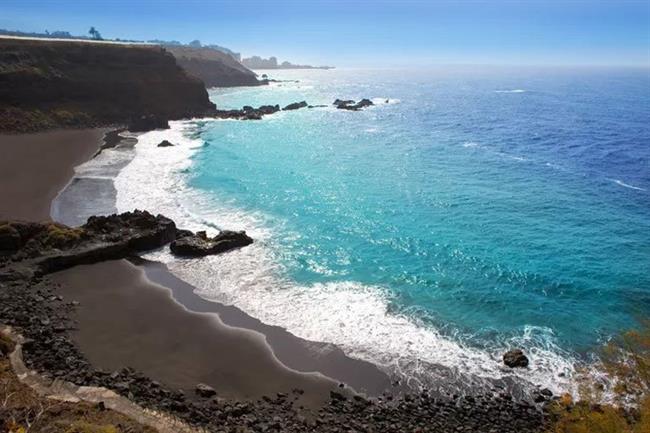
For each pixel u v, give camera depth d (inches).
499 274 1432.1
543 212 1991.9
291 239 1686.8
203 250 1533.0
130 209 1939.0
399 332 1128.2
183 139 3533.5
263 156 3034.0
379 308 1235.9
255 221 1861.5
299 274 1424.7
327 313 1206.3
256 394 896.9
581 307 1256.8
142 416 767.1
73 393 815.1
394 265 1489.9
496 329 1151.6
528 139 3742.6
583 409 786.2
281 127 4279.0
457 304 1263.5
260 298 1279.5
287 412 844.0
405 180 2495.1
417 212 1987.0
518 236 1727.4
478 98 7800.2
